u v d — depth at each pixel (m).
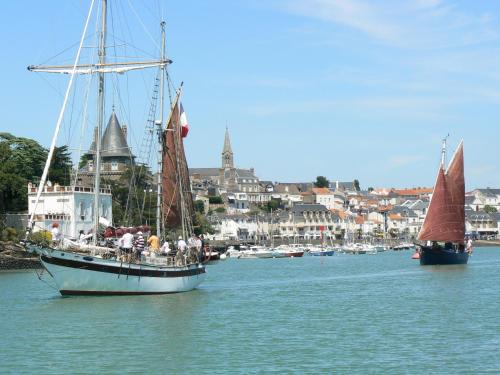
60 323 57.19
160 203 82.19
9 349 47.56
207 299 74.81
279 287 95.25
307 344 49.50
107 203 162.12
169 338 51.59
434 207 140.12
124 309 64.25
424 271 128.25
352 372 41.25
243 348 48.09
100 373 41.28
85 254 68.62
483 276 112.19
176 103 83.06
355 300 77.38
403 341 50.62
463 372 41.22
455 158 139.62
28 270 134.38
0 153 170.38
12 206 167.00
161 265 73.81
